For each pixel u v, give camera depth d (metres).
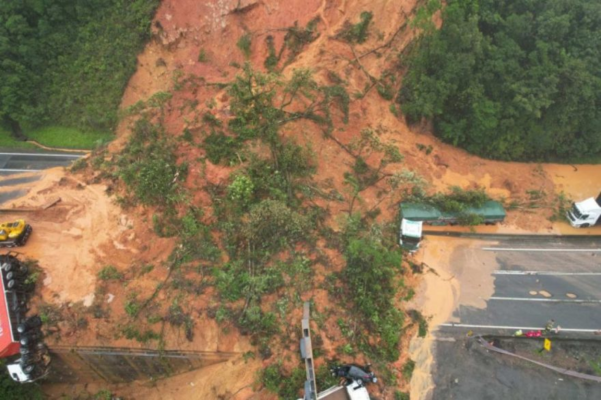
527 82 39.19
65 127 44.62
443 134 42.03
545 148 41.75
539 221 37.72
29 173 40.62
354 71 41.00
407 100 41.22
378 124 40.72
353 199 35.97
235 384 27.70
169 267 31.34
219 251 32.03
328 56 40.94
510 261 35.16
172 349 28.55
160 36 43.97
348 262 31.73
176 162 36.53
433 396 28.09
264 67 41.69
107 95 44.41
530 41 40.56
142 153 37.59
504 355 29.86
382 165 38.53
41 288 30.61
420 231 34.12
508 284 33.69
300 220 32.50
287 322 29.08
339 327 29.48
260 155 36.31
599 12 39.19
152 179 34.66
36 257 32.41
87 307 29.61
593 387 28.39
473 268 34.69
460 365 29.42
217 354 28.50
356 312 30.17
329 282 31.08
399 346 30.12
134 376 30.36
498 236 36.81
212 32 42.97
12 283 28.61
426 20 39.66
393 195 37.62
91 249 32.78
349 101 39.62
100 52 44.91
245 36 41.69
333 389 26.84
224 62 42.50
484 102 39.31
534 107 37.94
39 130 44.50
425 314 31.98
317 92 39.12
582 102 39.50
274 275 30.59
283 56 41.69
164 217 33.78
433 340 30.58
